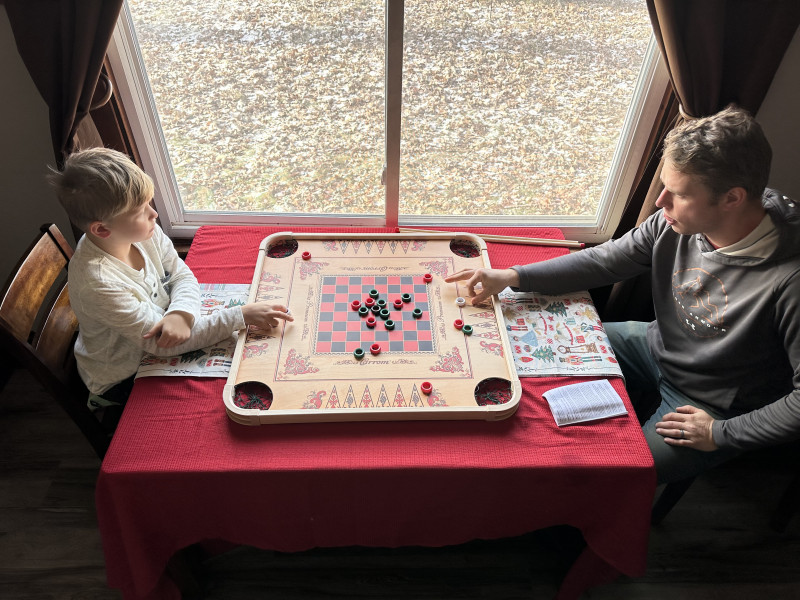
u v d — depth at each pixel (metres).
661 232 1.53
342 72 1.83
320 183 2.08
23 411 2.11
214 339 1.41
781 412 1.29
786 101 1.80
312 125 1.95
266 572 1.73
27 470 1.95
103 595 1.67
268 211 2.15
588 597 1.70
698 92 1.59
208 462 1.19
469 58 1.80
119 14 1.58
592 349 1.45
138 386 1.34
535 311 1.54
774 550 1.83
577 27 1.76
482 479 1.22
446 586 1.71
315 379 1.33
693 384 1.53
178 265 1.57
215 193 2.10
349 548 1.78
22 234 2.10
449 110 1.91
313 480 1.20
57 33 1.51
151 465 1.18
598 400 1.32
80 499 1.88
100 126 1.77
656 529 1.87
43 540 1.78
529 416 1.30
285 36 1.76
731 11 1.50
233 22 1.73
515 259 1.73
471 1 1.70
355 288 1.57
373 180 2.08
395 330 1.46
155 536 1.30
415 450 1.22
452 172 2.06
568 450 1.23
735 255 1.36
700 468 1.47
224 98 1.88
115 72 1.75
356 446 1.23
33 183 1.97
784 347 1.35
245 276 1.64
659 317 1.58
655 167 1.86
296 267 1.63
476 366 1.38
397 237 1.74
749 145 1.21
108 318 1.33
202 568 1.67
